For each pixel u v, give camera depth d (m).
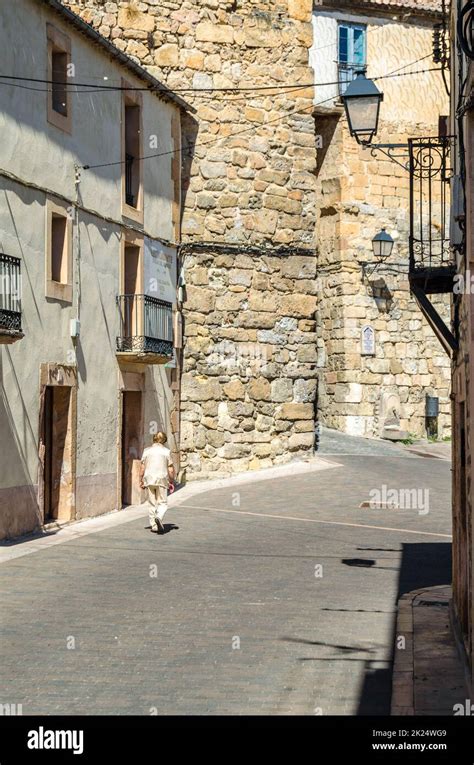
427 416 33.59
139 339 21.22
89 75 19.61
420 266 11.17
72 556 14.47
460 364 8.73
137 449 22.09
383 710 7.26
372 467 25.53
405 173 33.28
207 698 7.57
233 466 25.48
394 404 32.84
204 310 25.28
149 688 7.84
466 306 7.60
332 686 7.90
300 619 10.37
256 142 26.05
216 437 25.34
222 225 25.59
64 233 18.41
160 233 23.52
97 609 10.80
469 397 7.44
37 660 8.68
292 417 26.47
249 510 19.72
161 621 10.23
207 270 25.38
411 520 18.44
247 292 25.81
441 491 21.97
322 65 31.98
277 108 26.31
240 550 15.15
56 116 18.06
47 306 17.62
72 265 18.64
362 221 32.84
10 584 12.21
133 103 21.94
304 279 26.67
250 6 26.05
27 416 16.83
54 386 18.45
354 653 8.93
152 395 22.89
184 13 25.52
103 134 20.17
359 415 32.69
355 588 12.17
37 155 17.34
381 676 8.18
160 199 23.53
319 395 33.84
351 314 32.75
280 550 15.15
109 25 24.88
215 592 11.82
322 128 33.06
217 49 25.73
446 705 7.25
